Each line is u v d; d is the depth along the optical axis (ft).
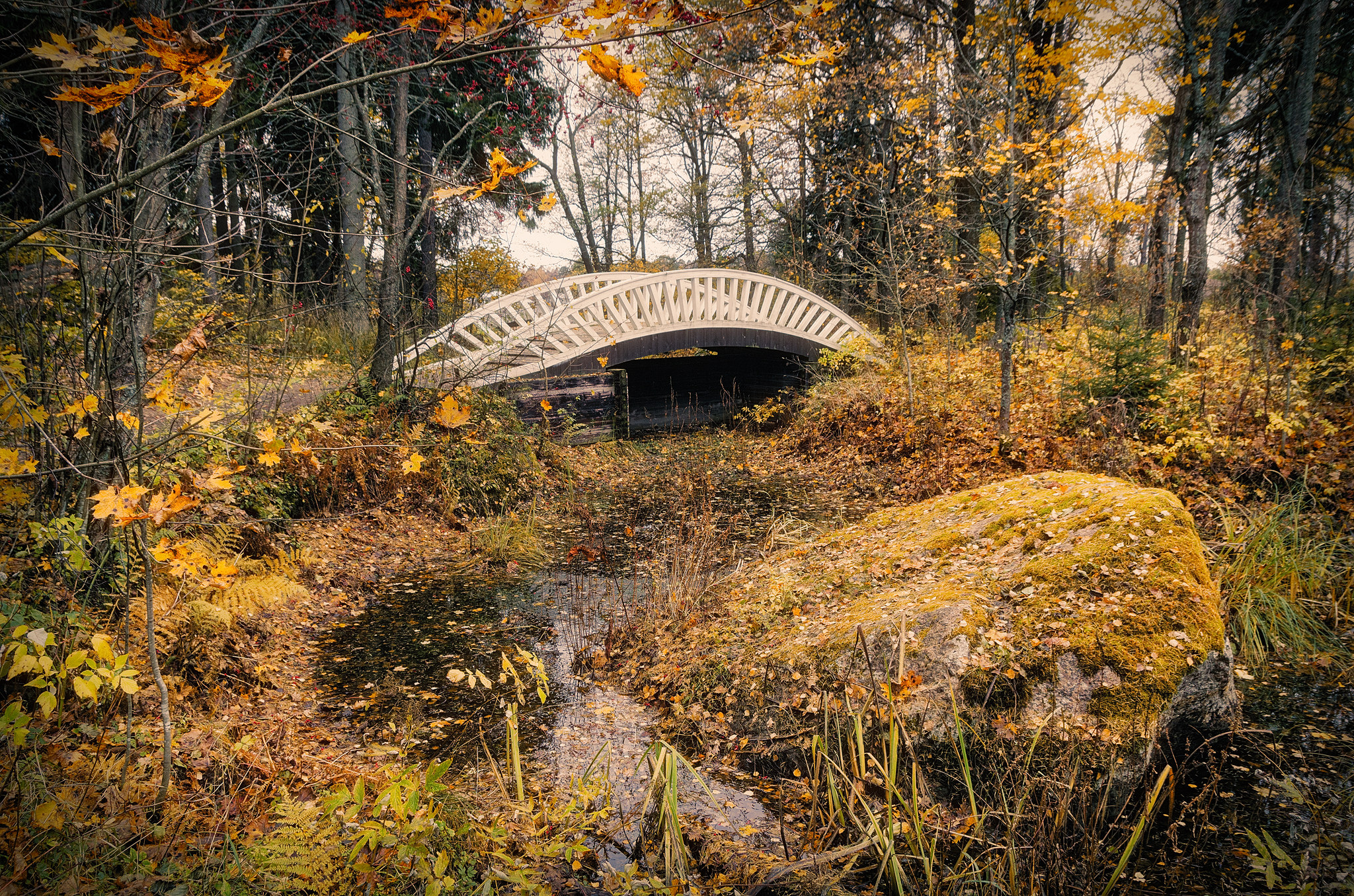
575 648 17.80
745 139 69.77
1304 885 9.64
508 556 24.45
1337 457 21.81
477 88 32.32
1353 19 44.75
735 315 49.29
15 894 6.27
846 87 45.88
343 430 25.44
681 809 11.60
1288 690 14.44
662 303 56.54
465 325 39.01
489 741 13.47
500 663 16.87
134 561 13.21
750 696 14.05
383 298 29.78
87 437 11.24
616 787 12.07
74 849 6.86
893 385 40.91
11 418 8.20
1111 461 24.61
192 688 12.71
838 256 61.46
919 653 12.71
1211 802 11.42
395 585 22.06
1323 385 25.85
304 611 19.25
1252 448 23.07
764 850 10.48
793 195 73.92
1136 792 11.13
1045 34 31.68
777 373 55.67
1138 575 13.05
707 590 19.15
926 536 18.26
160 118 10.98
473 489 29.27
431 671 16.42
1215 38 31.60
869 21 47.55
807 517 28.91
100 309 10.81
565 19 4.65
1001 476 28.02
